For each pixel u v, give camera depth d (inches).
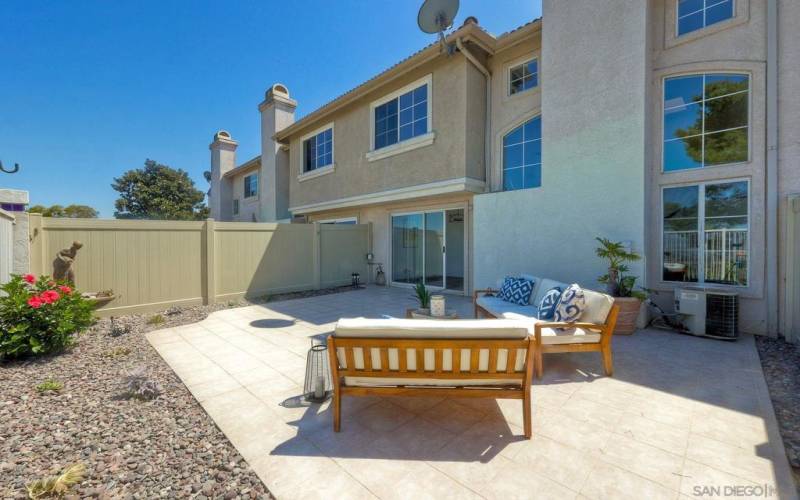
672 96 263.1
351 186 477.1
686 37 253.8
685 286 251.9
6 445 112.3
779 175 226.8
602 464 100.9
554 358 192.9
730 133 243.8
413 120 400.5
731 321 221.0
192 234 357.1
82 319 219.3
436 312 210.8
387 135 431.8
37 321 196.9
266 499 88.7
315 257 459.2
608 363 167.3
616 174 262.2
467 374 116.6
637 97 251.9
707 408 133.8
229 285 382.9
